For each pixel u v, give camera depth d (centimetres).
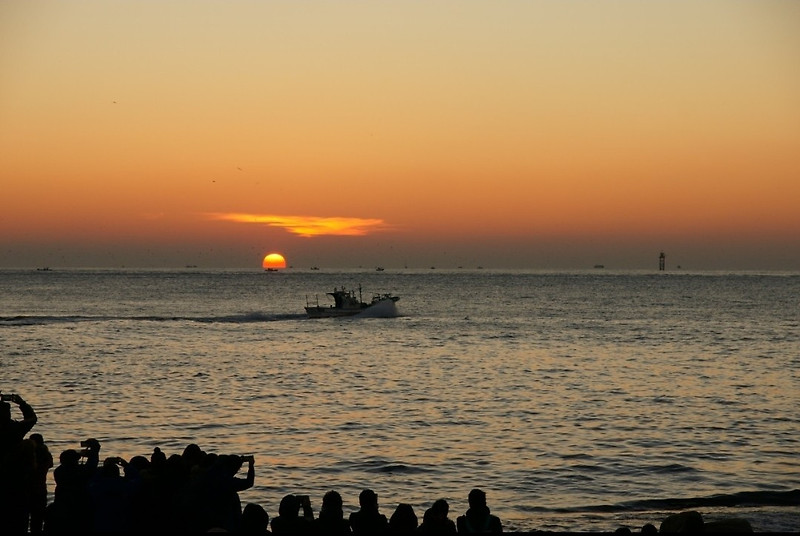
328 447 3297
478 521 1421
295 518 1319
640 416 4084
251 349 7525
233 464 1352
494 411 4212
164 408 4219
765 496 2600
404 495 2633
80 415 3972
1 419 1429
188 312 13925
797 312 14388
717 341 8688
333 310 12094
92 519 1331
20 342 7962
